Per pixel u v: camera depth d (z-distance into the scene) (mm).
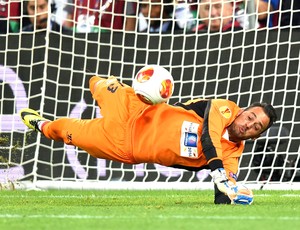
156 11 31438
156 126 17000
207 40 29984
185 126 16906
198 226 11844
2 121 28703
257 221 12711
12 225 12133
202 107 17203
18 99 29016
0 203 18469
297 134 28969
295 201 19234
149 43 30141
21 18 29016
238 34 29984
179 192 25562
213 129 16469
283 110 28078
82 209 15523
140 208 15742
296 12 30703
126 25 31125
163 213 14375
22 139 28703
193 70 29828
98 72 30078
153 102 16828
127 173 29531
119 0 31203
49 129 18438
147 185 27297
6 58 29406
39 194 24109
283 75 28625
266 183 27516
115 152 17312
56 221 12734
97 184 27297
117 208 15797
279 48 29906
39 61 29906
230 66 29484
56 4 30859
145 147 17047
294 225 12039
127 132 17141
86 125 17578
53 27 30531
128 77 30156
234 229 11430
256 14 28906
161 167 29219
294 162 28812
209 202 18828
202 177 28938
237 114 16953
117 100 17359
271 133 28578
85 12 30969
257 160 28828
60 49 28750
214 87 29906
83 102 29609
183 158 17062
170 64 29531
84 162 29125
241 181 28812
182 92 29953
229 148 17094
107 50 30188
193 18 31281
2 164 27203
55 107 28656
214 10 31078
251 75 29484
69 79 29922
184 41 29406
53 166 29203
